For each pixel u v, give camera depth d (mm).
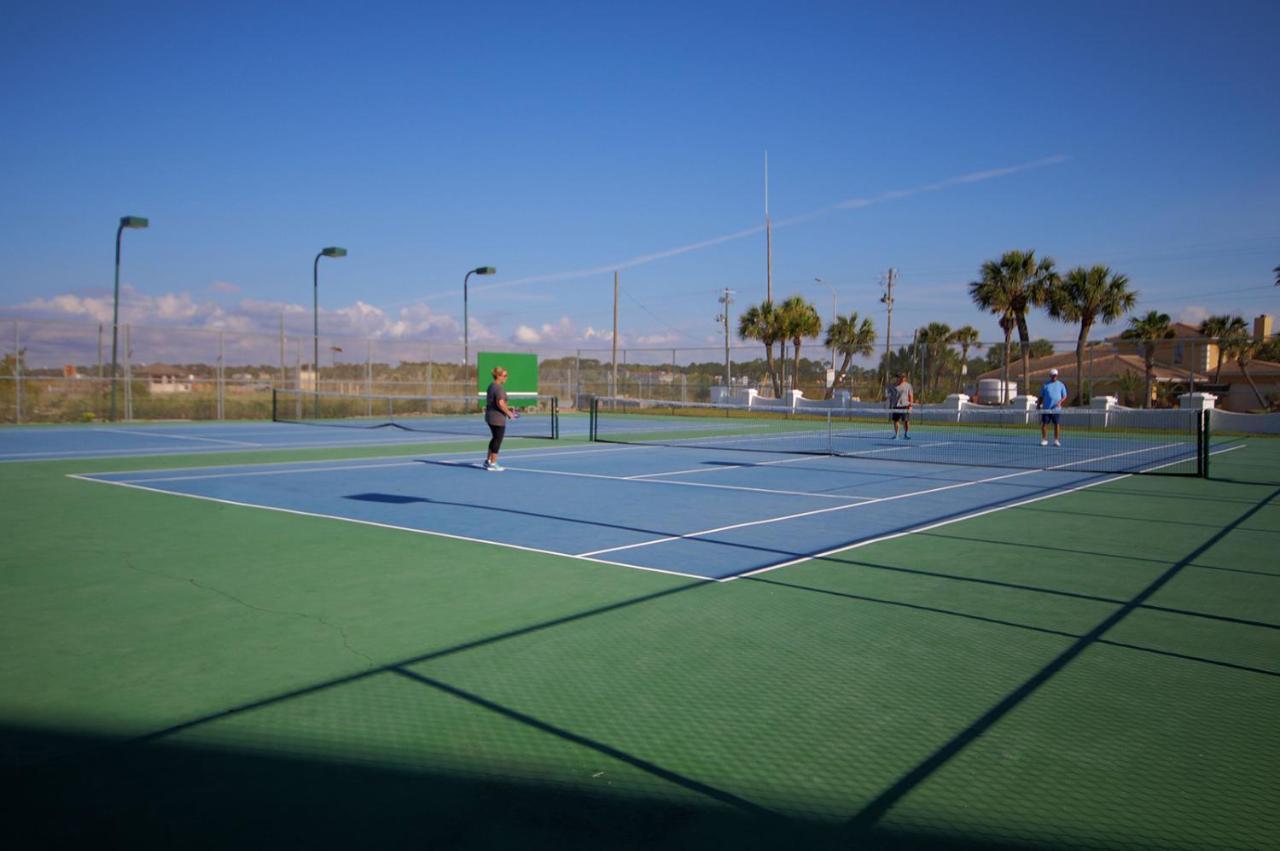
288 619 5688
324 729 3939
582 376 44938
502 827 3096
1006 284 40719
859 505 11414
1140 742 3893
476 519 9914
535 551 8055
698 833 3076
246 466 15828
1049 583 6926
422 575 7012
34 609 5855
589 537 8820
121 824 3084
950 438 25922
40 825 3070
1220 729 4039
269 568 7215
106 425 27594
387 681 4562
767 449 21297
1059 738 3932
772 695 4430
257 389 32750
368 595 6344
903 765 3648
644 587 6680
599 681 4605
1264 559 7934
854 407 36781
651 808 3254
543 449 20734
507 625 5613
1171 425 28438
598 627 5590
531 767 3588
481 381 39500
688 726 4031
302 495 11844
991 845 3025
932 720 4129
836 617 5879
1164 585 6879
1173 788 3463
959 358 38188
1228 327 53094
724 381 43250
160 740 3795
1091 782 3510
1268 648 5258
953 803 3328
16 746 3719
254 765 3570
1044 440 22172
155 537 8578
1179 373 45812
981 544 8609
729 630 5551
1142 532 9383
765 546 8414
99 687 4418
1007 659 5023
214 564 7344
